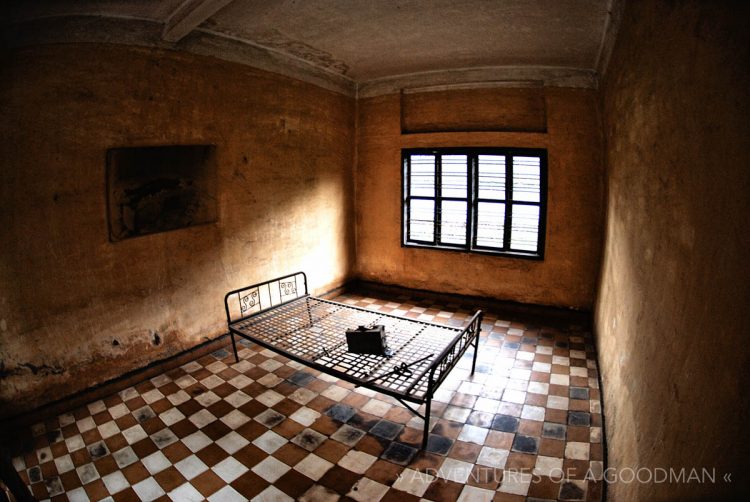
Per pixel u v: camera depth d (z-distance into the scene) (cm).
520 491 316
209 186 534
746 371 113
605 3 390
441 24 474
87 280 431
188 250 520
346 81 746
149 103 459
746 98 124
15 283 384
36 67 378
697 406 152
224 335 572
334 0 411
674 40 210
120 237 453
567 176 628
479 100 674
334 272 775
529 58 586
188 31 436
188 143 500
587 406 422
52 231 402
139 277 473
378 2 415
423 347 471
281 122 623
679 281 191
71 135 405
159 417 417
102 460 359
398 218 774
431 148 716
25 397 400
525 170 660
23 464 357
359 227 823
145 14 424
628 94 342
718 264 143
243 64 556
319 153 704
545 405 426
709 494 127
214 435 388
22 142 377
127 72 438
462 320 664
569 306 661
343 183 773
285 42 550
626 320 326
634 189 316
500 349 555
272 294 639
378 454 360
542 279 672
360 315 574
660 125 236
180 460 357
